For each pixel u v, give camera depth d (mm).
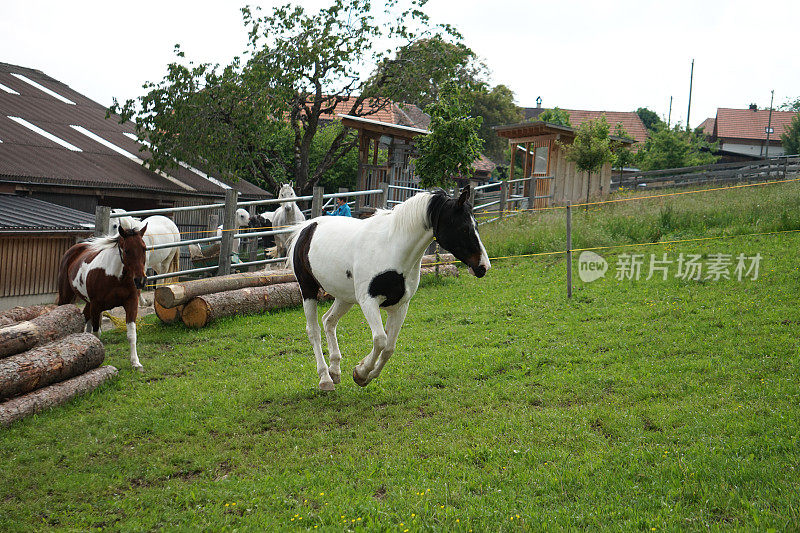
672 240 13742
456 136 16281
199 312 10266
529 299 10641
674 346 7484
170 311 10492
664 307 9164
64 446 5801
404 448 5391
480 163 44188
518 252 14891
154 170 21719
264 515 4367
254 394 7051
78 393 7062
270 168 29656
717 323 8148
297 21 23438
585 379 6715
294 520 4254
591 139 22359
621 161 26781
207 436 5957
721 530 3693
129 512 4570
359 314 10953
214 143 21969
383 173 22344
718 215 14672
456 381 7086
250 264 12570
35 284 14992
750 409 5430
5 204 15477
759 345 7102
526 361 7504
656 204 16703
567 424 5566
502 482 4602
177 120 21391
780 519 3688
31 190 17016
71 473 5258
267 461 5359
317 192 13914
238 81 22250
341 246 6441
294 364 8164
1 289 14156
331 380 6848
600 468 4664
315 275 6797
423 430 5777
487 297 11266
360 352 8492
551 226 15680
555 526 3904
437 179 16594
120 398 7102
